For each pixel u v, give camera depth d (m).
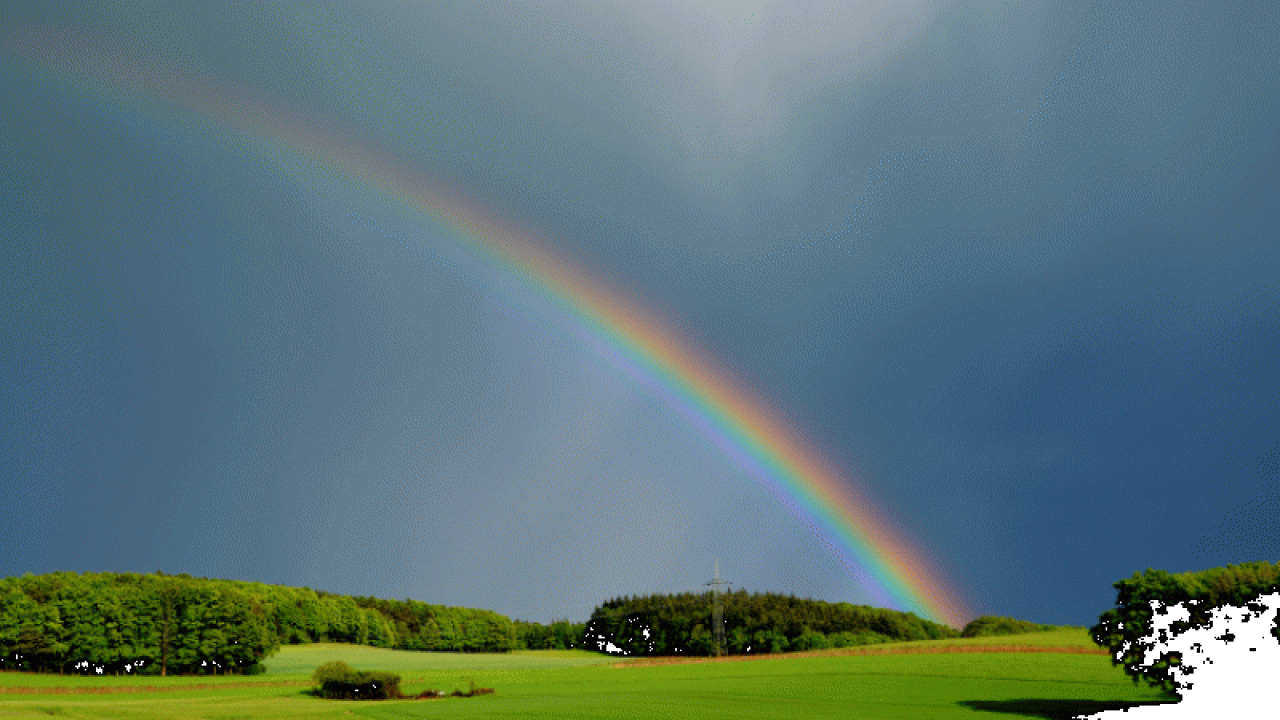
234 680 115.19
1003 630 199.75
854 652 118.06
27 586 132.50
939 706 58.47
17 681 108.38
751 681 81.31
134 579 153.62
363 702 69.56
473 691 77.81
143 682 109.44
